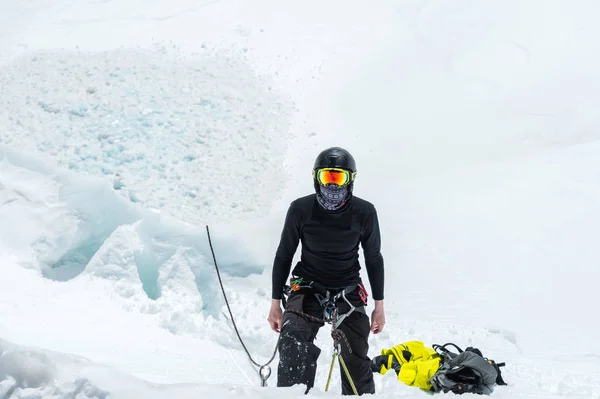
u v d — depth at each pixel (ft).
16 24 53.36
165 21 53.62
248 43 51.11
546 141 42.55
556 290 27.94
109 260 25.91
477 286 28.40
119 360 17.29
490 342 23.66
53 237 27.91
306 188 36.70
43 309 22.11
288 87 46.57
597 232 31.27
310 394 9.04
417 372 17.28
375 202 34.83
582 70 50.19
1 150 31.27
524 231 31.71
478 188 35.50
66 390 8.36
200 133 39.47
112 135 37.76
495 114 45.83
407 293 28.07
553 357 22.47
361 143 41.86
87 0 57.31
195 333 22.77
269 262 28.96
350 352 13.14
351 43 52.19
